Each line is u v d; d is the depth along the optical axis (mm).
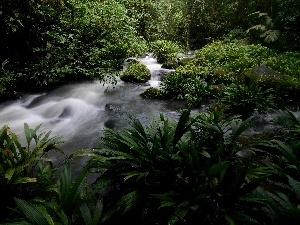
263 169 3166
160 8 14305
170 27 14820
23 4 7676
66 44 8625
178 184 2836
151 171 3035
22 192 3139
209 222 2633
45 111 7324
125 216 2840
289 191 3072
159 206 2697
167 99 7879
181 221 2691
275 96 7078
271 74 7938
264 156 4488
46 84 7953
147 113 6996
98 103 7773
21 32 7887
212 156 2893
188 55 12719
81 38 9211
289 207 2588
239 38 12961
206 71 8875
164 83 8430
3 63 7426
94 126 6371
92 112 7234
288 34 10977
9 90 7770
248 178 3143
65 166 2914
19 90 8219
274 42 11305
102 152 3238
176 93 7965
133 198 2775
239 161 3459
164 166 3021
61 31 8414
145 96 8055
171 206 2775
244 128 3768
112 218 2814
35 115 7133
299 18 10492
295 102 7180
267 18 11633
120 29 10023
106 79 8656
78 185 2621
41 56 8430
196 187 2779
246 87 6613
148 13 13852
